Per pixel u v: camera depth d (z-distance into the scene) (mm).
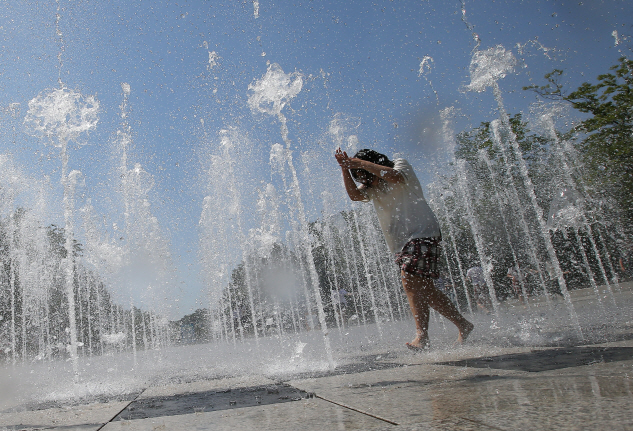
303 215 3336
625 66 10031
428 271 2678
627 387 993
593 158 10812
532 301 9156
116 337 8328
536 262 10102
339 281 9844
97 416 1435
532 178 10781
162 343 8844
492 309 7691
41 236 7070
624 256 10719
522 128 10969
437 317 4715
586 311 4457
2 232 6949
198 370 3000
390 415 1000
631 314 3562
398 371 1778
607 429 688
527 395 1033
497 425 789
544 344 2186
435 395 1182
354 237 9523
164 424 1183
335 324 10750
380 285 8859
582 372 1274
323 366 2293
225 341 10047
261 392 1607
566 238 10570
